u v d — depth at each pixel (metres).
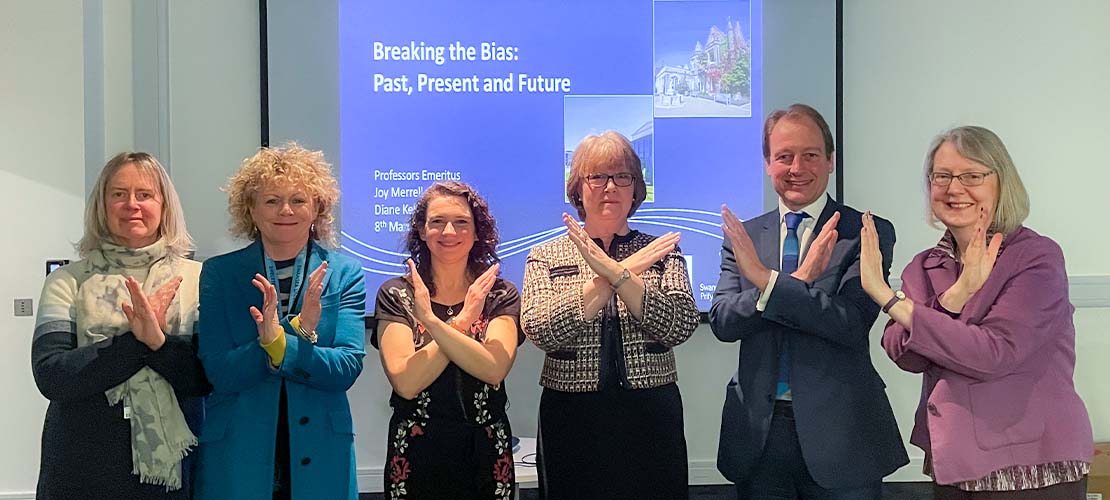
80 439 1.93
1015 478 1.91
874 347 3.60
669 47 3.48
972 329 1.89
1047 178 3.61
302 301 2.00
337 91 3.41
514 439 3.09
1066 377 1.96
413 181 3.45
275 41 3.38
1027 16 3.58
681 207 3.50
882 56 3.56
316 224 2.12
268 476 1.91
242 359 1.90
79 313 1.99
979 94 3.58
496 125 3.46
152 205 2.04
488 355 1.98
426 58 3.43
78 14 3.40
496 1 3.44
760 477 2.20
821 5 3.49
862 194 3.58
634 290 2.00
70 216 3.44
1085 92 3.60
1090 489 3.24
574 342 2.10
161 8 3.33
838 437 2.08
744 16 3.49
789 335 2.16
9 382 3.48
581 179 2.21
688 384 3.56
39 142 3.42
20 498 3.50
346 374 1.95
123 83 3.32
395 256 3.45
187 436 2.02
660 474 2.09
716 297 2.24
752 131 3.51
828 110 3.50
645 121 3.48
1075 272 3.63
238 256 2.04
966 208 1.97
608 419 2.08
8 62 3.38
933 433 1.96
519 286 3.47
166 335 1.99
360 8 3.40
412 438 2.00
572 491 2.09
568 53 3.46
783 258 2.26
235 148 3.42
